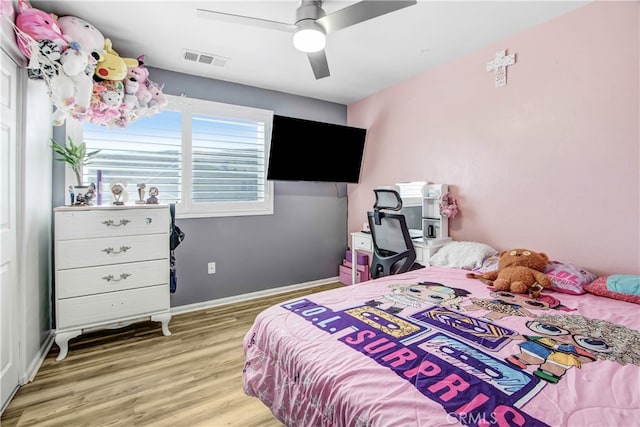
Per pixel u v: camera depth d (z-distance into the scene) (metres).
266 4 1.98
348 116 4.15
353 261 3.62
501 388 0.92
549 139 2.25
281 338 1.33
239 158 3.37
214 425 1.54
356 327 1.37
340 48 2.60
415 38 2.45
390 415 0.84
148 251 2.43
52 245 2.43
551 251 2.27
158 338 2.49
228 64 2.86
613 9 1.94
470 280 2.13
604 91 1.98
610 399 0.88
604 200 2.01
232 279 3.36
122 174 2.79
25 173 1.82
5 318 1.67
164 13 2.07
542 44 2.26
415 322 1.42
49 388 1.82
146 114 2.58
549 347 1.18
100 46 2.06
